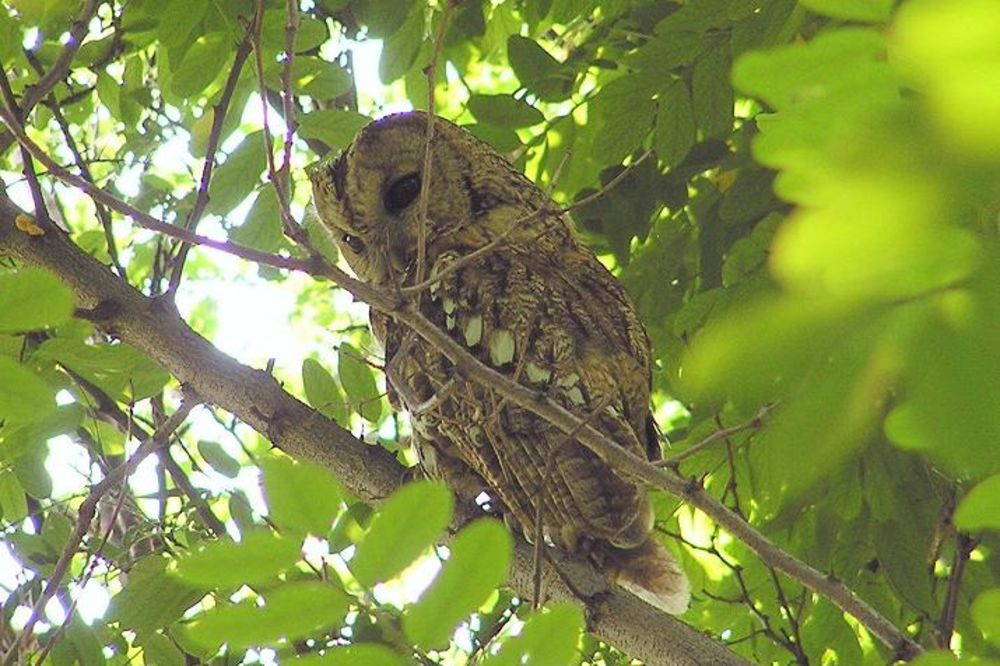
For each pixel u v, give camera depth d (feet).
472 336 34.32
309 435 28.48
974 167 8.91
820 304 9.62
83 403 33.40
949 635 29.60
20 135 22.24
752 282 35.55
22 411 19.42
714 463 36.24
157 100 46.09
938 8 9.18
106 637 31.76
